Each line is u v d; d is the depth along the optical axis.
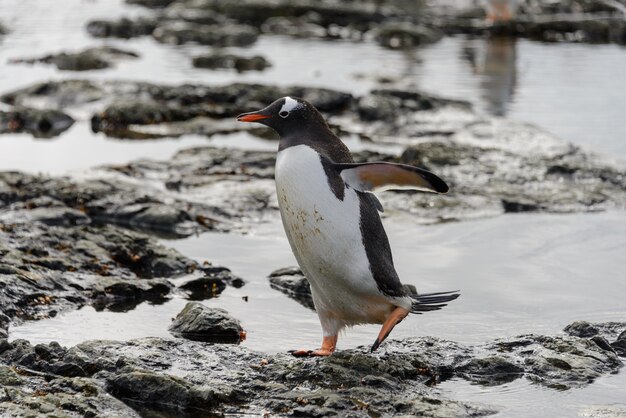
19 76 28.62
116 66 30.52
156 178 18.20
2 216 15.18
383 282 9.70
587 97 25.45
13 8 42.91
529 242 14.96
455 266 13.84
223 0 41.28
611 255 14.38
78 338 10.91
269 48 34.41
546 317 11.87
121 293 12.37
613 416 8.95
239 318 11.73
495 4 36.81
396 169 9.43
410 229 15.54
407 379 9.77
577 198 17.05
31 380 9.33
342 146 10.12
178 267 13.45
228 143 21.78
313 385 9.46
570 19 37.03
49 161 19.98
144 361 9.82
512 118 23.17
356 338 11.08
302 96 24.47
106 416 8.61
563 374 9.92
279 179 9.80
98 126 23.30
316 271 9.88
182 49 34.19
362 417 8.75
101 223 15.73
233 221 15.97
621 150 20.25
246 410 9.02
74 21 40.19
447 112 23.42
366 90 26.47
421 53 32.94
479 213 16.38
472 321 11.71
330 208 9.55
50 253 13.32
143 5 44.75
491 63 30.66
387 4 42.53
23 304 11.74
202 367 9.83
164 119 23.70
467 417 8.83
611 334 11.12
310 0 41.56
